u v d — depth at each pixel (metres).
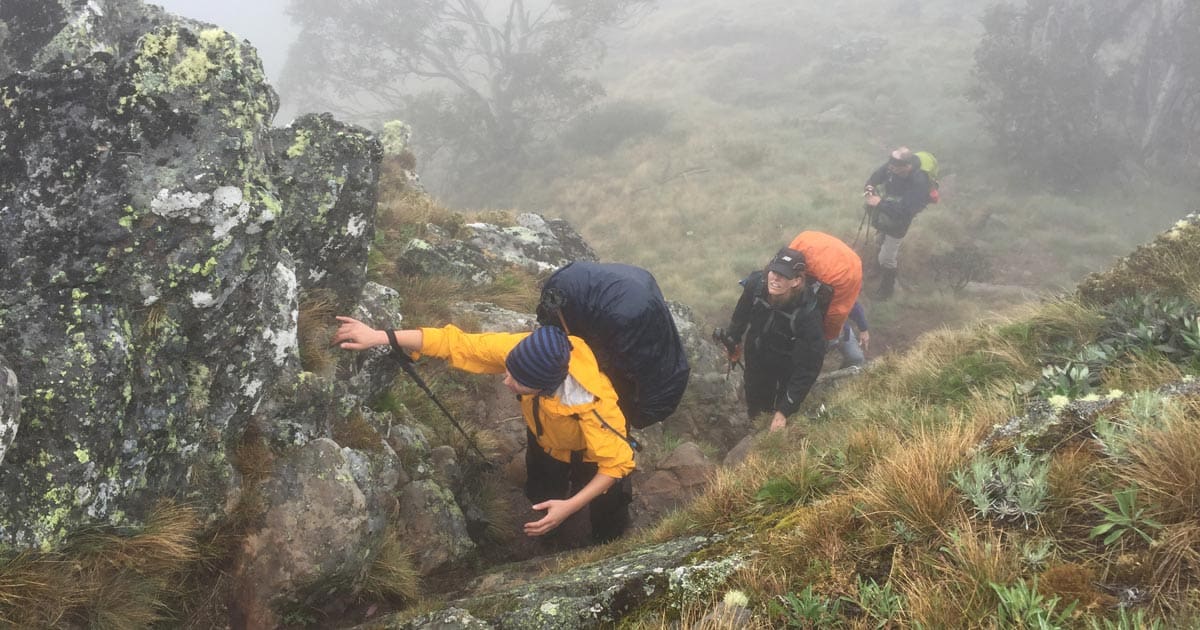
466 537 3.79
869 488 2.48
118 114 2.38
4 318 2.23
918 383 4.72
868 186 12.59
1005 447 2.49
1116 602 1.78
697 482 5.00
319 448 3.13
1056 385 3.41
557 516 2.92
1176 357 3.44
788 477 2.98
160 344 2.49
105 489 2.35
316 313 3.71
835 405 5.13
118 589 2.42
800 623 2.01
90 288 2.33
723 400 6.73
